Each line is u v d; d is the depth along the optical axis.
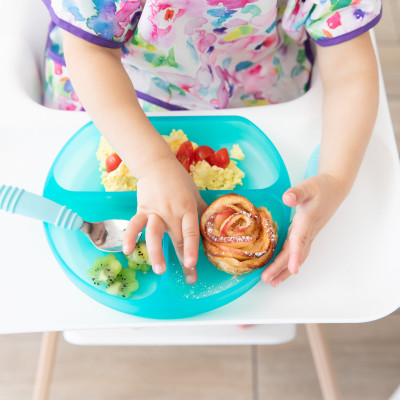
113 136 0.72
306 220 0.66
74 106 0.95
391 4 1.83
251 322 0.63
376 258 0.70
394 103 1.63
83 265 0.67
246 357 1.29
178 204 0.66
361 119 0.77
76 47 0.75
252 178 0.78
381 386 1.26
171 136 0.79
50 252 0.69
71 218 0.65
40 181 0.76
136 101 0.75
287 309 0.65
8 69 0.87
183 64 0.87
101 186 0.77
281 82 0.98
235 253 0.64
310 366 1.28
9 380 1.26
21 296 0.65
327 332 1.32
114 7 0.72
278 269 0.65
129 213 0.74
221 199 0.69
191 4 0.78
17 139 0.80
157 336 0.88
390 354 1.29
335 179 0.71
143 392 1.25
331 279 0.68
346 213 0.74
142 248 0.68
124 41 0.78
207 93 0.92
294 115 0.83
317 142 0.81
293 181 0.77
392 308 0.65
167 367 1.28
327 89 0.83
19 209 0.62
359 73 0.81
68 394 1.24
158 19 0.77
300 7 0.82
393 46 1.74
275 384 1.26
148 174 0.68
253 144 0.81
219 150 0.78
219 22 0.83
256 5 0.81
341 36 0.81
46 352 1.06
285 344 1.30
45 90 0.97
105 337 0.88
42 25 0.99
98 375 1.27
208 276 0.66
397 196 0.75
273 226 0.69
